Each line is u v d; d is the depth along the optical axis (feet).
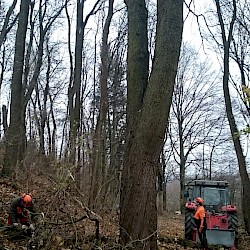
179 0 21.42
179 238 39.86
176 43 21.07
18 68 42.19
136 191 20.26
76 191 24.49
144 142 20.44
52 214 22.39
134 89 22.02
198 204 38.63
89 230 24.54
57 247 21.48
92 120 51.06
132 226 20.11
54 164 27.30
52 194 23.75
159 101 20.53
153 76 20.84
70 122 49.83
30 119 80.69
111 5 49.96
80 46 54.39
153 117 20.43
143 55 22.49
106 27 49.39
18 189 35.14
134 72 22.21
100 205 25.90
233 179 117.29
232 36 57.11
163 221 61.77
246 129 15.29
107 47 49.90
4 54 82.99
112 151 36.11
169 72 20.76
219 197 45.42
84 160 30.37
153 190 20.49
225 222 40.47
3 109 71.10
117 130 47.16
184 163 108.99
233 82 63.36
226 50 55.26
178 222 64.23
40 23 63.72
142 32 22.71
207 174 118.62
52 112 87.86
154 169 20.61
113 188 28.22
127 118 21.86
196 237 40.22
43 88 94.99
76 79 52.90
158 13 21.79
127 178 20.65
